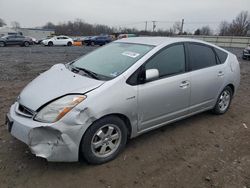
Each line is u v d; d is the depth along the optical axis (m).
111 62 3.88
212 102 4.96
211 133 4.54
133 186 3.05
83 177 3.16
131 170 3.35
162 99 3.86
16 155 3.54
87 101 3.08
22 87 7.28
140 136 4.26
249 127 4.89
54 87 3.32
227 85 5.20
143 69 3.64
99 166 3.39
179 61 4.20
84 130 3.09
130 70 3.53
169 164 3.52
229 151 3.95
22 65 12.66
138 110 3.59
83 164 3.41
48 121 2.98
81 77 3.54
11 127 3.22
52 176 3.15
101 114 3.16
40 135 2.99
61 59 16.59
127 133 3.65
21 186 2.96
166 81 3.89
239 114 5.57
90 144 3.22
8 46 31.59
